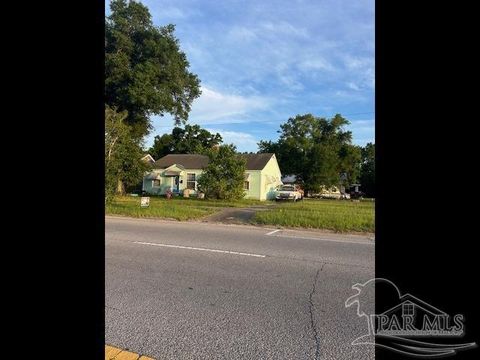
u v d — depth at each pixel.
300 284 4.81
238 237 8.83
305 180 45.19
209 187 25.05
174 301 4.07
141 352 2.87
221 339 3.12
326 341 3.10
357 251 7.20
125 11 30.89
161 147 52.81
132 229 10.00
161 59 31.62
